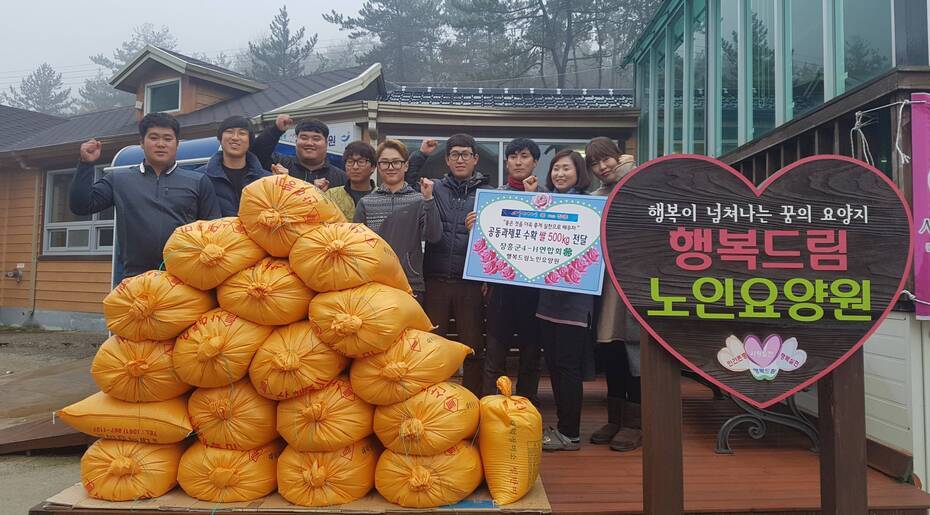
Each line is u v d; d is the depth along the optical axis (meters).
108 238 10.02
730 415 3.85
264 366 2.11
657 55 7.31
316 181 3.76
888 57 2.93
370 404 2.20
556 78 20.67
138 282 2.20
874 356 2.92
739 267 2.12
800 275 2.11
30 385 5.70
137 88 10.98
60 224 10.44
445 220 3.27
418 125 8.20
